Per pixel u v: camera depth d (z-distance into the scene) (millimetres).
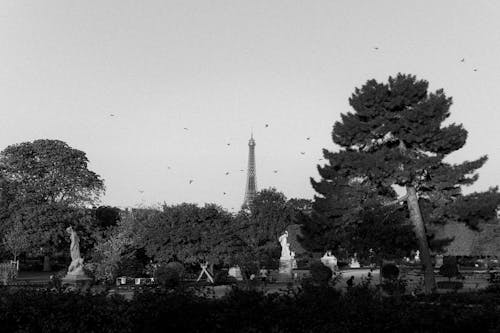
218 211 63969
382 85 46625
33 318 14094
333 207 46406
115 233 62594
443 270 54531
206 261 59844
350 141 48125
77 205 81250
